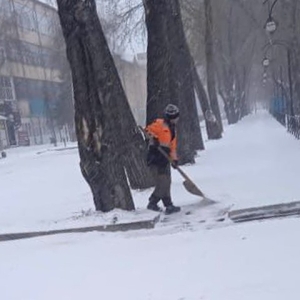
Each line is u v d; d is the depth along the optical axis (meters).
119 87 11.38
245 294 5.03
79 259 6.95
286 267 5.66
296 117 26.62
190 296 5.14
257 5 38.09
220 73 52.81
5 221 10.59
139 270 6.19
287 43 31.23
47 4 20.16
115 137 9.52
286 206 8.45
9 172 28.06
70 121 64.00
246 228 7.61
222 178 13.47
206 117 31.55
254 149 21.61
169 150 9.39
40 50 62.50
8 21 34.59
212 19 32.78
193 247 6.91
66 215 10.42
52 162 32.91
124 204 9.43
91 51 9.28
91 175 9.47
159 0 13.95
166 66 13.91
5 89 66.00
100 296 5.46
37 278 6.34
